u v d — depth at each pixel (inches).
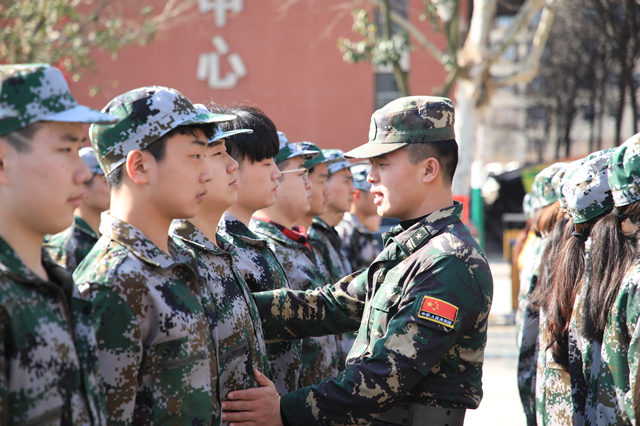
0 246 65.7
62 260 140.9
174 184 80.4
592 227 114.8
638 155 102.8
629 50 575.5
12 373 64.4
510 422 214.8
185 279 83.6
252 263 112.8
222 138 94.6
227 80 699.4
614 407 100.2
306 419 94.7
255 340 97.3
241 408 91.5
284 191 135.9
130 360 76.3
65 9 397.4
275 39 698.2
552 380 119.9
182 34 697.0
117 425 75.7
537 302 134.3
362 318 106.7
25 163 66.2
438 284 95.6
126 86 692.7
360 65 693.9
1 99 65.1
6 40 394.3
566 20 743.1
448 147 103.5
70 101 68.6
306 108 701.3
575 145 1235.2
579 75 836.6
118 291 76.6
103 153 81.8
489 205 957.2
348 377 95.3
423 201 103.7
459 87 481.1
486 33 463.2
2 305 63.7
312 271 138.7
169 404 78.3
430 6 461.7
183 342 79.8
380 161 104.8
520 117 1414.9
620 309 100.1
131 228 80.4
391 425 98.9
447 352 97.5
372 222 233.1
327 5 691.4
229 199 95.1
